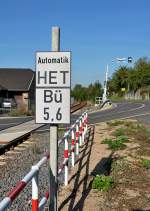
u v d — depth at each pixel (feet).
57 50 23.32
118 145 62.13
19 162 52.13
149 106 208.44
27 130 91.20
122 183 38.22
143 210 29.94
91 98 293.02
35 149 62.28
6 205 14.19
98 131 89.81
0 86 193.98
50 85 23.11
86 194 33.81
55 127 23.57
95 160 50.42
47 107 23.17
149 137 77.30
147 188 36.76
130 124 105.40
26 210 29.99
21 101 206.59
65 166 36.50
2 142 68.85
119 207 30.48
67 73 22.98
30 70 221.66
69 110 23.07
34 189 18.93
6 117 146.10
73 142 45.52
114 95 422.82
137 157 53.83
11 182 40.09
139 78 387.14
